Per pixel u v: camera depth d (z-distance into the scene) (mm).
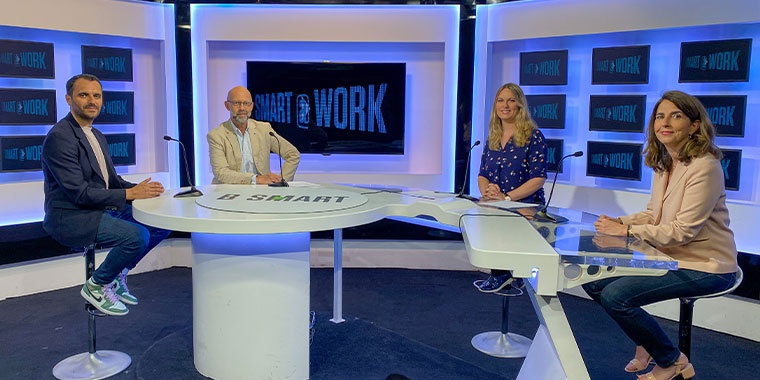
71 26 4082
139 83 4672
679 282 2164
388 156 4887
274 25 4539
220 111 4828
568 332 1963
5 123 3928
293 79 4711
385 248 4875
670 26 3598
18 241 3945
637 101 3881
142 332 3434
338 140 4793
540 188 3322
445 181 4754
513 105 3299
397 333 3428
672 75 3779
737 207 3441
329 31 4543
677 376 2252
